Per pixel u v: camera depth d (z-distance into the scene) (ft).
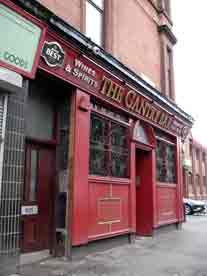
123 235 31.91
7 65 19.39
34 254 23.50
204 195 127.85
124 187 32.42
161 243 33.14
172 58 49.49
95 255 26.50
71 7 26.96
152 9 43.80
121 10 35.24
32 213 23.79
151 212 38.04
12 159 19.72
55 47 23.13
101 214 28.43
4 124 19.34
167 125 43.14
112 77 29.45
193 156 114.73
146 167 38.91
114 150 31.50
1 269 18.66
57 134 26.30
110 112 31.32
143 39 40.55
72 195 24.91
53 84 25.70
